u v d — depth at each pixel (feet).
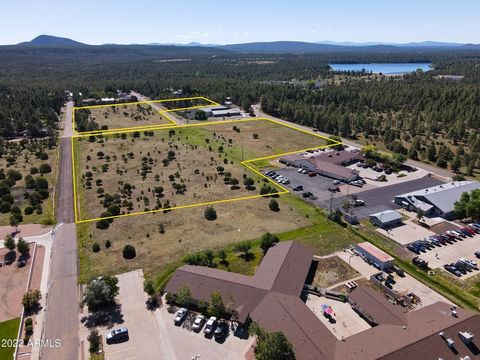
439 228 278.87
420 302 201.26
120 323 189.98
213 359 167.22
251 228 283.59
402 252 248.11
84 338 180.45
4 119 582.35
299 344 161.07
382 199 331.36
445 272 226.58
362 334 170.60
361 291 200.85
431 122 554.05
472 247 251.80
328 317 191.01
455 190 321.32
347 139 536.83
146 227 287.89
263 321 177.06
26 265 239.71
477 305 197.47
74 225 292.61
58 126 634.02
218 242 264.72
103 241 268.00
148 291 204.44
